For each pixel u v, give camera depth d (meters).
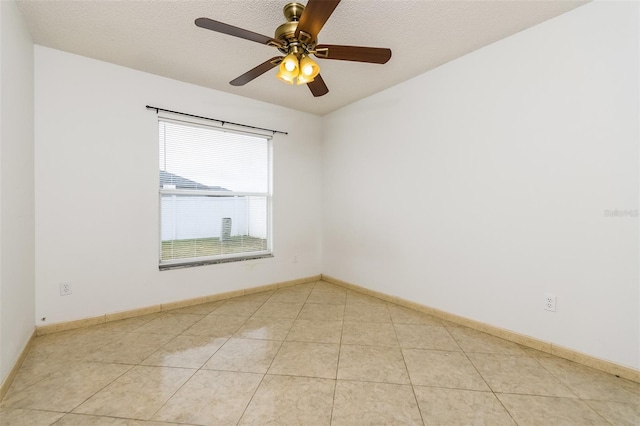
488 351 2.12
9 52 1.74
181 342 2.25
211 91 3.20
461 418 1.45
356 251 3.66
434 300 2.81
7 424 1.39
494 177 2.35
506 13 1.96
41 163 2.32
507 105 2.26
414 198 2.97
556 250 2.05
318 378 1.78
